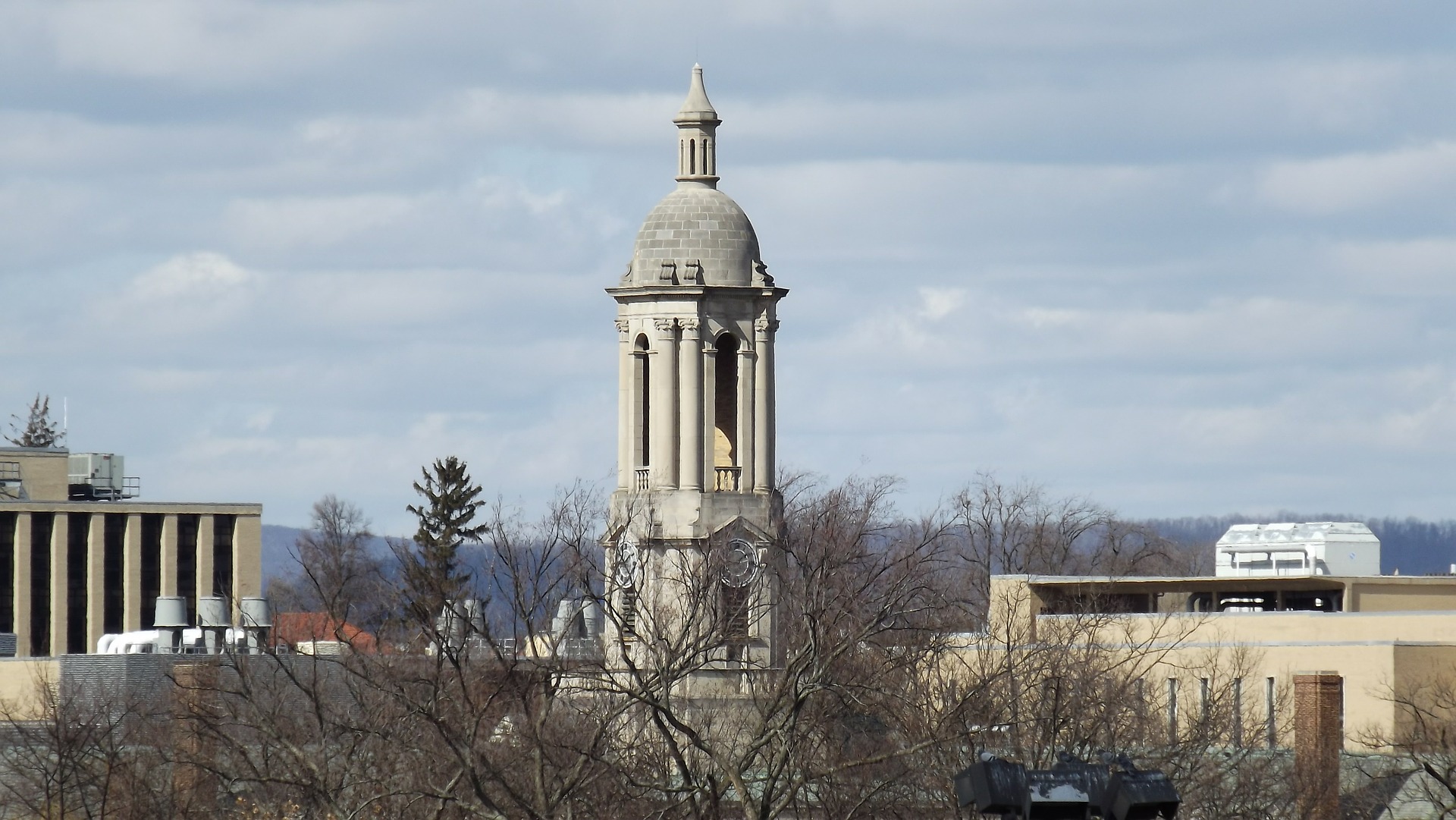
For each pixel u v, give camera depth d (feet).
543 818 571.28
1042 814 433.07
